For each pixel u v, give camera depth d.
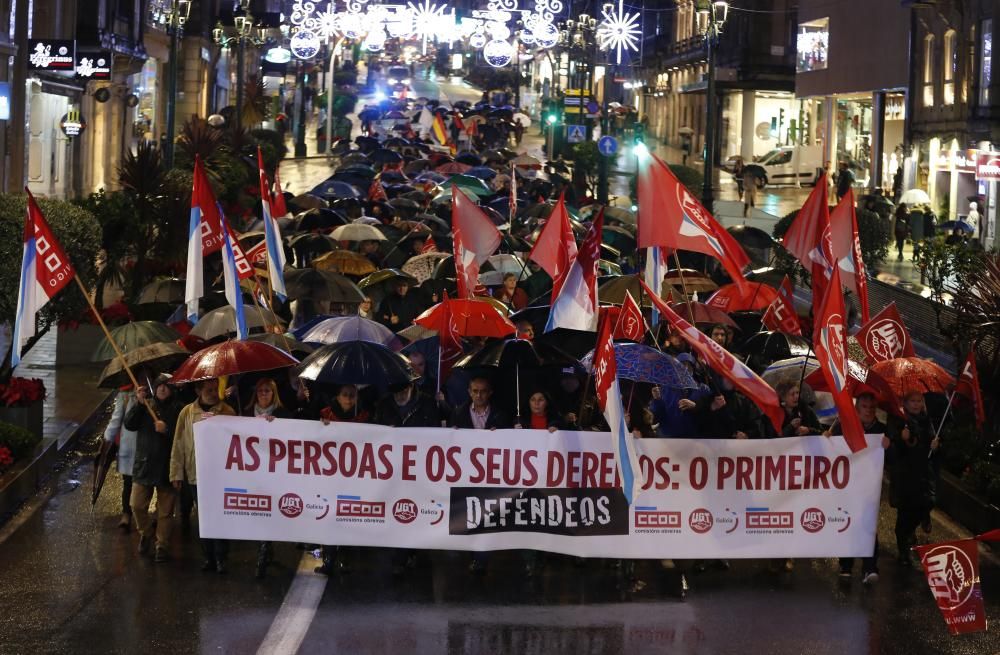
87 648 9.80
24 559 12.01
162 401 12.01
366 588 11.38
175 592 11.16
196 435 11.41
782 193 58.09
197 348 14.75
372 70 122.69
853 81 53.47
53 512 13.62
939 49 44.28
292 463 11.46
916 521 12.35
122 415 12.72
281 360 11.84
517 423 11.95
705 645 10.16
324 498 11.48
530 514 11.51
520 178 42.34
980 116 40.47
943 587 9.99
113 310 21.52
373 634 10.23
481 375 12.02
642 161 12.92
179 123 63.00
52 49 35.00
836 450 11.54
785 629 10.57
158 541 11.98
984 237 38.97
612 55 96.31
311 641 10.05
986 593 11.70
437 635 10.25
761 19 67.62
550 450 11.48
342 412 12.07
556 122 65.12
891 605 11.25
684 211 12.89
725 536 11.55
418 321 14.33
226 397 13.22
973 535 13.67
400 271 19.19
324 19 58.50
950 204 42.97
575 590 11.45
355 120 89.00
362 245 22.72
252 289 14.63
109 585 11.31
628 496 10.45
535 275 20.00
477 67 123.12
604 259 23.06
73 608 10.69
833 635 10.45
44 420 17.20
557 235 14.03
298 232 25.83
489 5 57.69
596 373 10.62
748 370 11.20
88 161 44.78
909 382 12.63
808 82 59.03
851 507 11.57
